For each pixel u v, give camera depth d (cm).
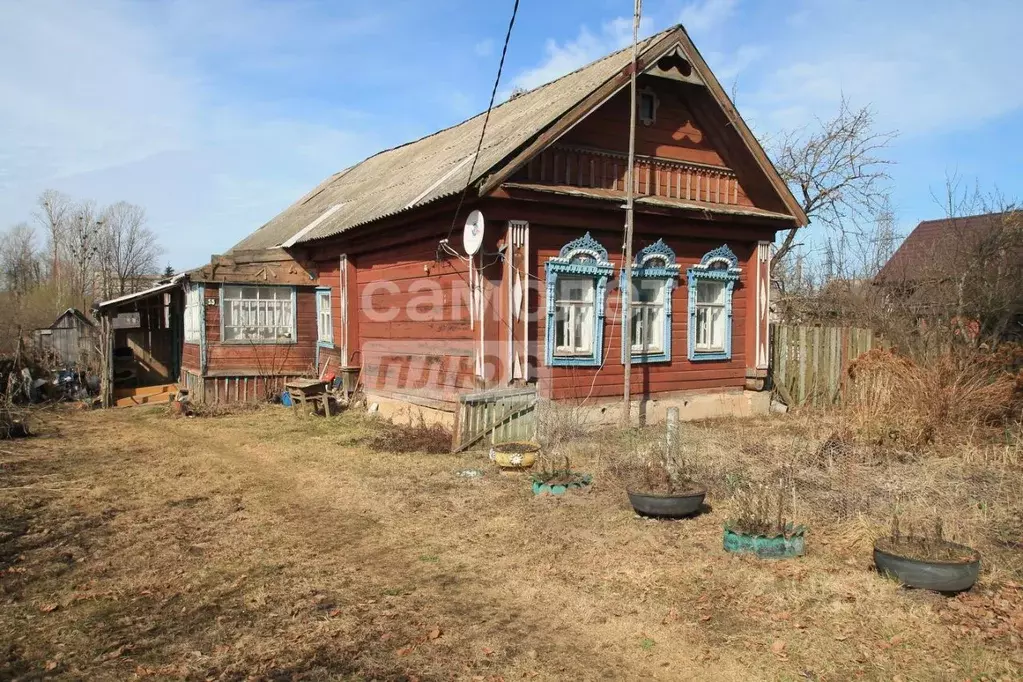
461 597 542
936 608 497
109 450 1127
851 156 2533
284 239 1850
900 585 533
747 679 419
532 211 1135
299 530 709
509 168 1073
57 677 428
